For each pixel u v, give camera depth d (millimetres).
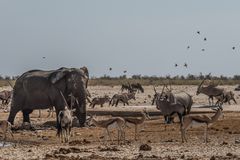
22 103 79812
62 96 74438
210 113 90062
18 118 92500
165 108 77500
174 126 75875
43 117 92875
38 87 78438
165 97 81875
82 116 78062
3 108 111125
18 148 58875
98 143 61812
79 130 74375
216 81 178000
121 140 63188
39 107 79062
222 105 108750
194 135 66812
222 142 60750
